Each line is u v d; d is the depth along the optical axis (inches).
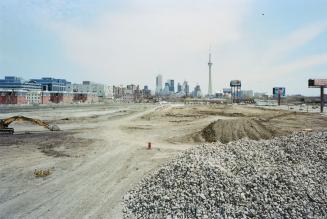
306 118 2751.0
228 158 730.2
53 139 1535.4
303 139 828.0
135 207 593.6
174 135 1724.9
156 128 2101.4
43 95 5442.9
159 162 1017.5
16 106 4291.3
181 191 594.9
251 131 1549.0
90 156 1122.0
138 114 3469.5
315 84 3622.0
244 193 547.2
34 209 606.9
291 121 2437.3
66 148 1285.7
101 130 1946.4
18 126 2126.0
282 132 1604.3
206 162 683.4
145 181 732.7
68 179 815.7
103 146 1346.0
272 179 572.7
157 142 1471.5
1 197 676.7
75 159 1067.9
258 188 553.6
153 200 598.2
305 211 475.5
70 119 2635.3
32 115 2940.5
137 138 1603.1
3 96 4446.4
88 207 613.9
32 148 1277.1
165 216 531.5
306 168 629.9
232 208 514.6
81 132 1830.7
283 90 6131.9
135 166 960.3
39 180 806.5
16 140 1487.5
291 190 533.6
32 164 987.3
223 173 626.5
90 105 5669.3
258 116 3063.5
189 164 695.1
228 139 1454.2
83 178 824.9
